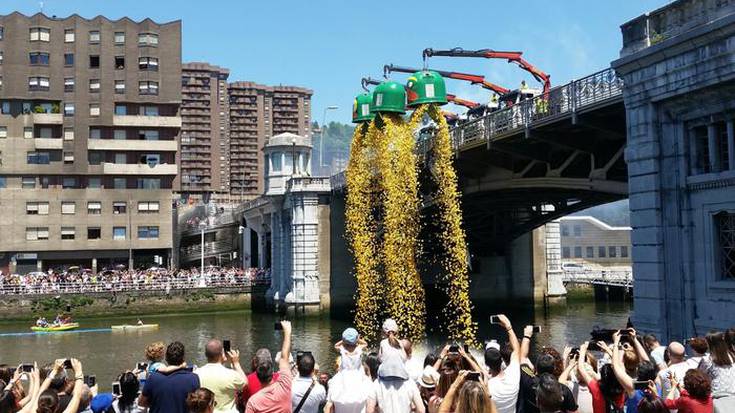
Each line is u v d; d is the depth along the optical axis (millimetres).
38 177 73562
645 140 18500
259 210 70562
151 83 76375
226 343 10234
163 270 70812
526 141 33125
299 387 9016
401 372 8703
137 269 76500
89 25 75562
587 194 40562
